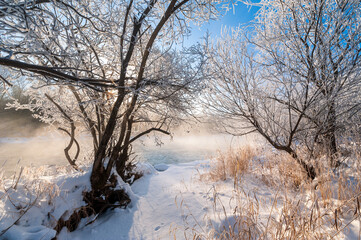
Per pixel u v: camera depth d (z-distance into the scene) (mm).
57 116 4477
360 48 2787
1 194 2404
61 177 3408
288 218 2018
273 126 3340
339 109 3082
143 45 4023
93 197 3137
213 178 4273
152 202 3598
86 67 2998
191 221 2695
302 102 3109
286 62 3172
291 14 3475
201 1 3223
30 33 1659
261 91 3352
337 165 2977
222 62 3646
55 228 2504
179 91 3766
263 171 4012
